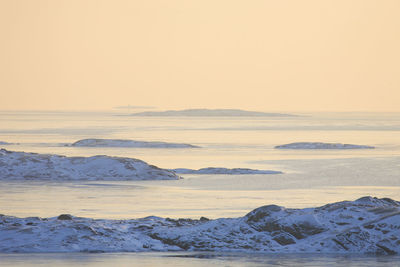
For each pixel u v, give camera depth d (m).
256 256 84.50
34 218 100.12
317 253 86.69
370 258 82.88
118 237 91.69
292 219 93.12
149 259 81.69
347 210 94.75
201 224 97.06
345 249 87.75
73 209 148.88
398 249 86.44
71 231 91.69
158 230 95.69
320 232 91.56
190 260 81.44
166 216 136.88
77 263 77.94
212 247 89.12
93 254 84.62
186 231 94.50
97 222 98.88
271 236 91.88
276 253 86.81
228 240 91.31
